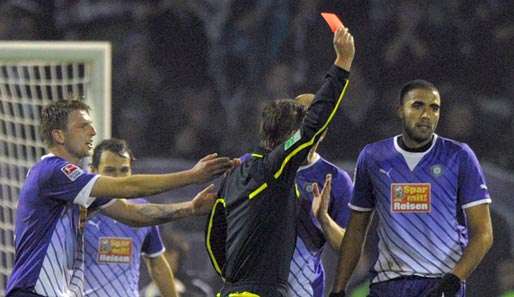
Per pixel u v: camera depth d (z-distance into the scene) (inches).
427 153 902.4
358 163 924.0
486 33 2021.4
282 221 820.0
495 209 1660.9
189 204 928.9
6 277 1267.2
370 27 2005.4
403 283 896.3
